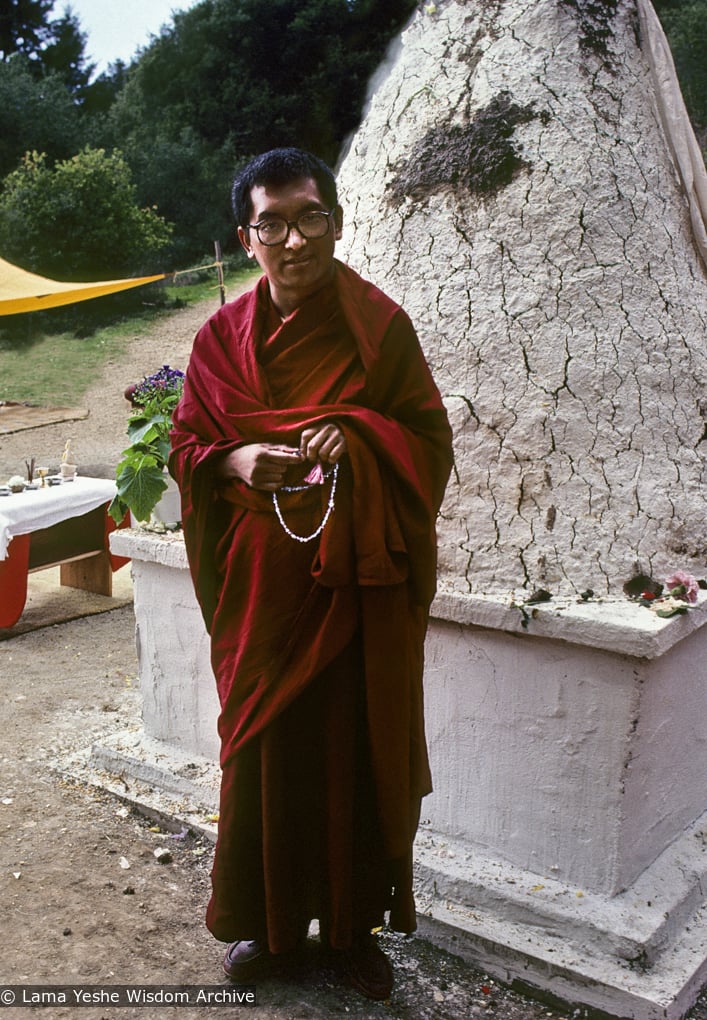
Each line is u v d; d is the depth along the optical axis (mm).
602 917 2363
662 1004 2195
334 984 2406
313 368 2129
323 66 26562
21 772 3496
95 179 20312
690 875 2539
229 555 2209
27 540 5254
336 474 2072
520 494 2588
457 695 2623
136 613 3344
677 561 2590
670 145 2916
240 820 2207
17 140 24125
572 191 2662
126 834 3072
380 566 2041
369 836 2221
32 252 19719
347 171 3170
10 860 2914
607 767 2387
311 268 2082
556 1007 2342
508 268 2676
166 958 2492
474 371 2670
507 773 2564
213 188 24000
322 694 2141
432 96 2922
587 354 2600
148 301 20297
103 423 13805
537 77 2762
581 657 2385
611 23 2852
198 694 3229
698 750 2721
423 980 2422
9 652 4973
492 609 2469
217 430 2211
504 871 2562
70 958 2479
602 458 2570
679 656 2490
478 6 2951
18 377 16125
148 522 3328
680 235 2846
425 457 2139
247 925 2270
